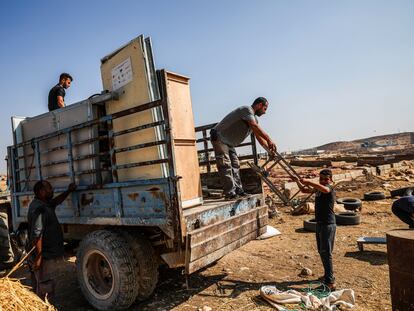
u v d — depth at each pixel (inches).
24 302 126.6
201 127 270.2
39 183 173.0
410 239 121.7
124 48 182.4
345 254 235.5
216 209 177.0
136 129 163.2
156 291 188.4
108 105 192.5
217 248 165.9
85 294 175.2
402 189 450.6
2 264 247.1
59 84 276.8
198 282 196.4
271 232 295.9
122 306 161.3
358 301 159.8
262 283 189.2
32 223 163.9
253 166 208.7
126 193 167.9
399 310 126.0
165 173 162.4
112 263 161.2
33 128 233.8
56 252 170.4
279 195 201.8
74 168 196.2
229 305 162.7
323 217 177.8
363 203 437.1
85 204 188.9
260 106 217.6
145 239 174.2
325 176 178.5
